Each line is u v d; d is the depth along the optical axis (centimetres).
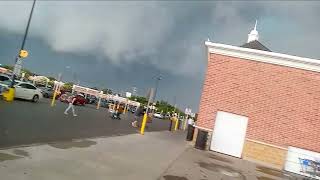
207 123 2316
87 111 4138
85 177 894
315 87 2184
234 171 1585
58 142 1350
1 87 3241
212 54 2356
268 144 2211
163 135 2869
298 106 2198
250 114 2262
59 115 2598
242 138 2259
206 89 2342
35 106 3002
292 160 2162
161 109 12419
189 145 2312
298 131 2180
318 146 2144
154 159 1406
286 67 2238
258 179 1498
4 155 952
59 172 888
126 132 2416
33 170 854
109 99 9525
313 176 2077
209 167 1534
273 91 2244
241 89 2294
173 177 1141
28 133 1420
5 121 1631
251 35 3981
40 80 7844
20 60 3123
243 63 2306
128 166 1152
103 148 1422
